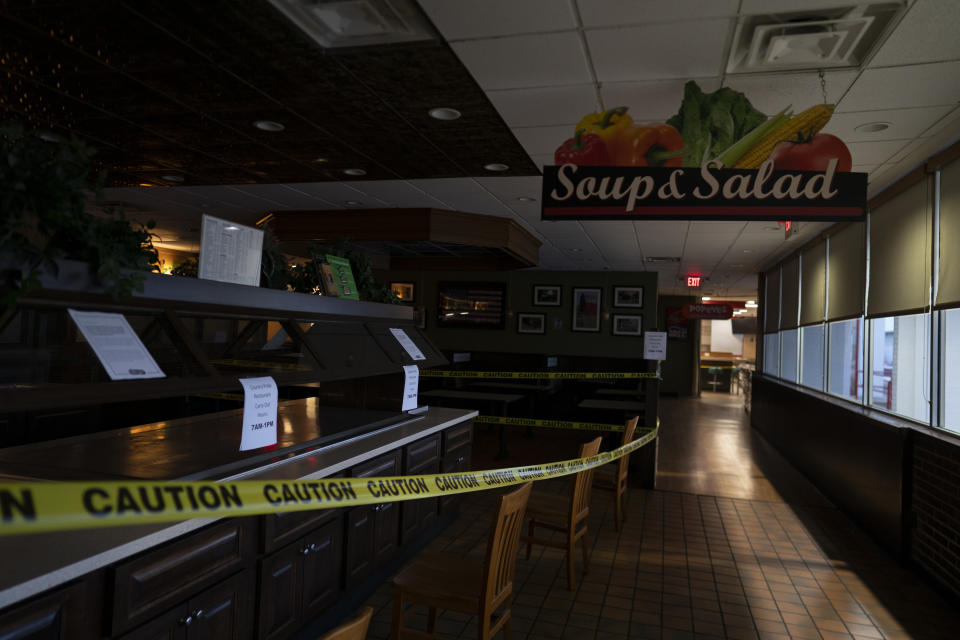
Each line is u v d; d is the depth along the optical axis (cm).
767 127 331
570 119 399
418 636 245
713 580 370
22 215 158
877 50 287
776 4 252
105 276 180
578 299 1160
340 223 713
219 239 247
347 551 285
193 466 221
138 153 499
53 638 148
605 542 433
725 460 761
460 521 456
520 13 268
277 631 234
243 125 430
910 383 509
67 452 237
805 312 804
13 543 160
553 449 791
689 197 340
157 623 177
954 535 341
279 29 290
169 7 272
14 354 172
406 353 395
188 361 210
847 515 520
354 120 414
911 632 309
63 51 319
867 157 443
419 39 298
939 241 430
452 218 694
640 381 1037
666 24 273
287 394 769
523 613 319
